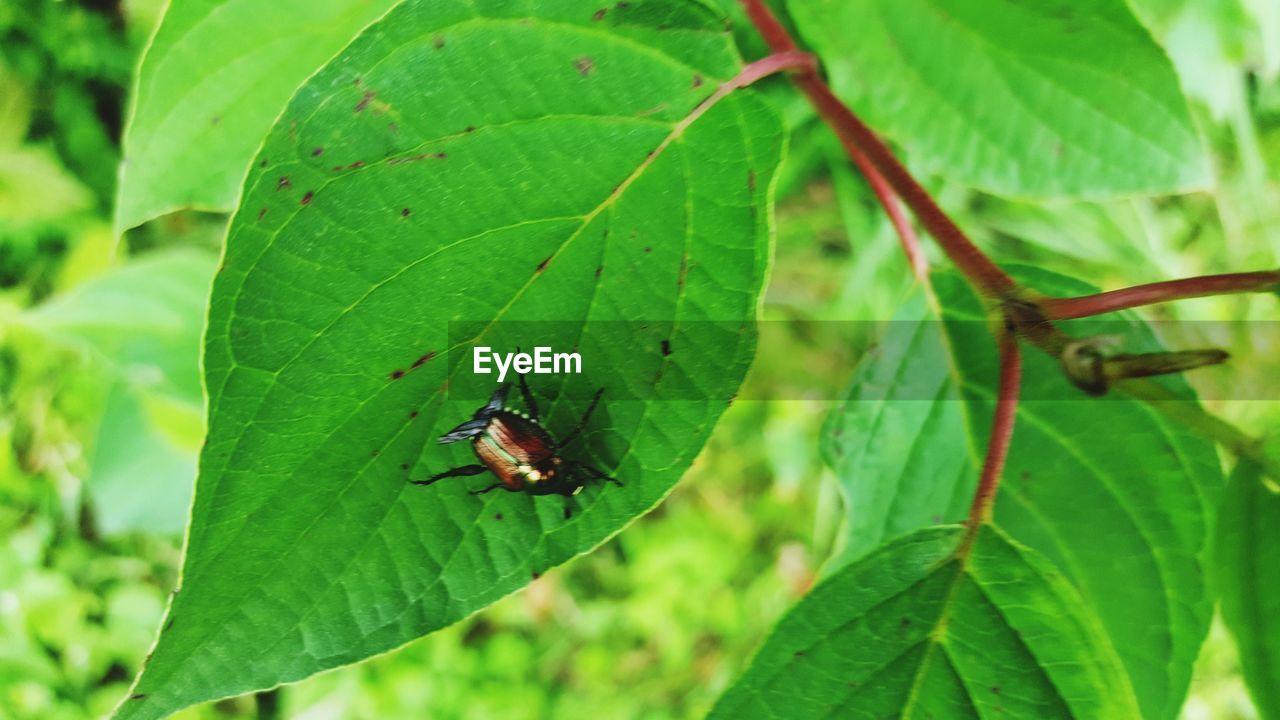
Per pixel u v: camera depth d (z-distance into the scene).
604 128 0.15
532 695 0.47
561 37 0.15
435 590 0.15
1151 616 0.18
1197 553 0.18
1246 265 0.36
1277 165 0.34
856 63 0.20
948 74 0.20
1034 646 0.15
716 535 0.50
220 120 0.18
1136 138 0.19
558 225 0.15
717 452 0.51
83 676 0.43
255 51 0.17
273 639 0.14
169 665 0.14
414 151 0.15
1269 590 0.15
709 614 0.48
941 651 0.16
